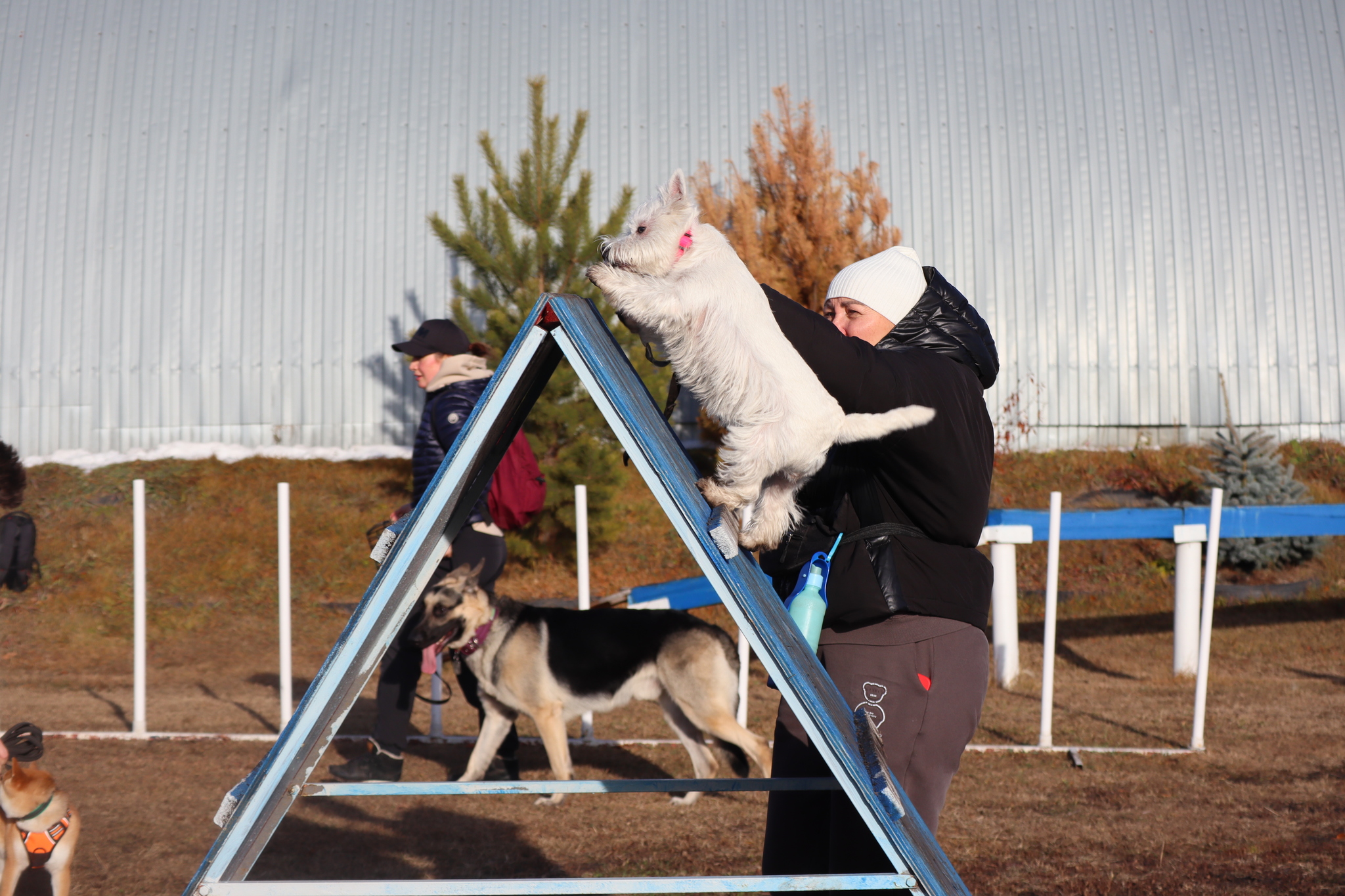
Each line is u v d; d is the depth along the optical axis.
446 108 14.09
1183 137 14.02
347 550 10.42
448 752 5.34
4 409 13.55
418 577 1.86
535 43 14.48
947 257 13.55
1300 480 12.23
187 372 13.50
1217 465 11.07
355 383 13.38
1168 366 13.43
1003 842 3.83
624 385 1.85
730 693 4.44
